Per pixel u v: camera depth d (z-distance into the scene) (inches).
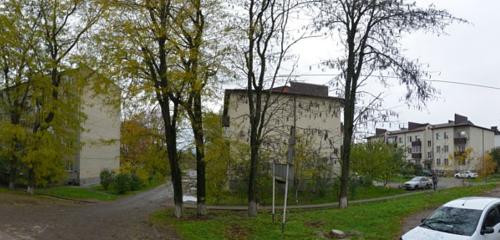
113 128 2373.3
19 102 1376.7
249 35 842.8
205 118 857.5
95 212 1016.9
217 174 1124.5
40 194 1453.0
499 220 476.1
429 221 493.7
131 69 761.0
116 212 1019.3
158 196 1771.7
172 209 1087.6
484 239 450.0
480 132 4256.9
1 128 1277.1
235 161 1135.0
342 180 1049.5
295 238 621.3
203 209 904.9
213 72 801.6
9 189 1455.5
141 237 659.4
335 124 2006.6
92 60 847.1
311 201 1656.0
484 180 2497.5
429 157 4488.2
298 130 1644.9
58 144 1341.0
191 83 775.7
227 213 994.1
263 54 896.9
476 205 487.8
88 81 932.0
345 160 1051.9
